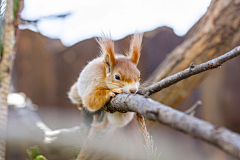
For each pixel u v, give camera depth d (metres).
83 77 0.86
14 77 1.41
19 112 1.02
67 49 1.50
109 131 0.89
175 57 1.04
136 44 0.88
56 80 1.48
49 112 1.44
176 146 1.48
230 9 0.99
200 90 1.57
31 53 1.46
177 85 1.05
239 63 1.51
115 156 0.89
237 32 1.00
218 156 1.47
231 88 1.52
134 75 0.83
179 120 0.46
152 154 0.70
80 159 0.85
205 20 1.02
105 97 0.78
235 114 1.50
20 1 0.76
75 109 1.46
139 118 0.72
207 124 0.42
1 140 0.76
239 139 0.37
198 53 1.02
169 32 1.52
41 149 0.97
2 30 0.76
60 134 0.90
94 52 1.48
